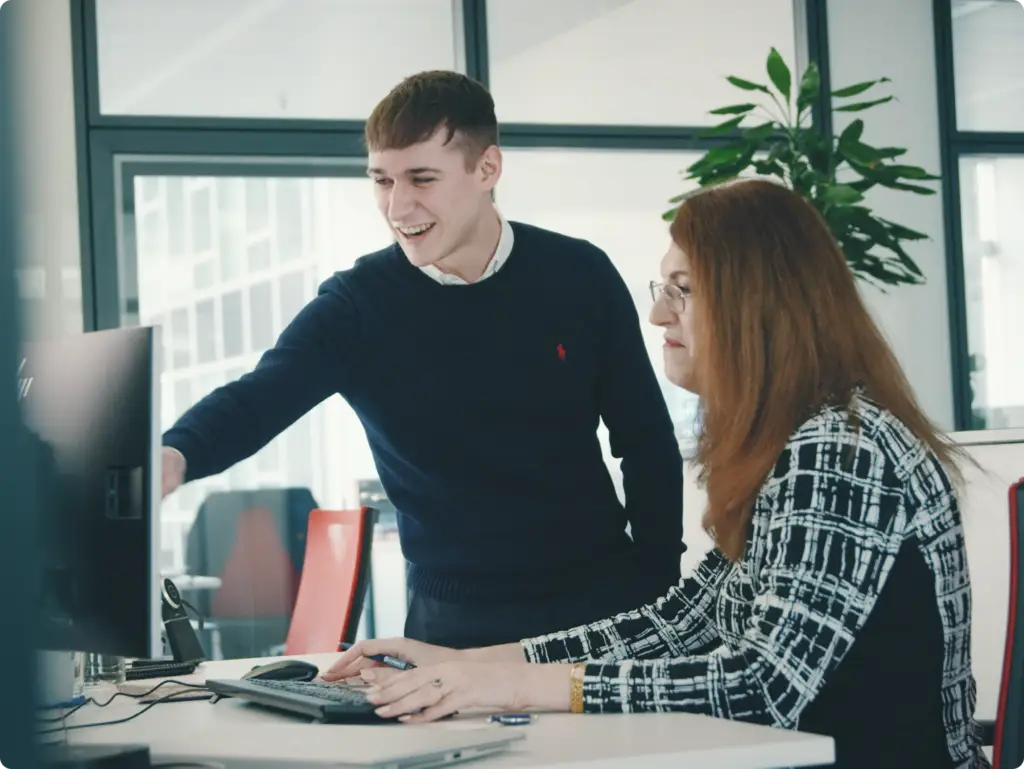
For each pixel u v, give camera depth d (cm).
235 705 151
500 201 498
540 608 196
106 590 127
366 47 483
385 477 208
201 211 467
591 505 203
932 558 128
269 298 477
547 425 200
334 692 142
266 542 470
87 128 452
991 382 555
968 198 556
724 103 521
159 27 461
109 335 130
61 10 447
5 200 60
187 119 462
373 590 480
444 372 198
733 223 139
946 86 544
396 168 184
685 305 146
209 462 166
